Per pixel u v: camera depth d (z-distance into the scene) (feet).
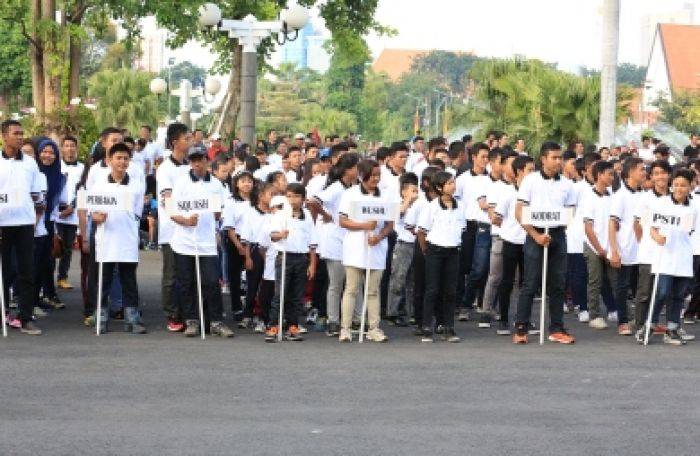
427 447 34.27
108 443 34.32
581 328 61.11
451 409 39.40
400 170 63.41
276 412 38.60
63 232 70.95
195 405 39.55
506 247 57.77
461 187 64.08
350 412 38.73
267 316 57.00
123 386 42.57
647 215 55.98
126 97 271.90
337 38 149.59
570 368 47.67
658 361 49.90
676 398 41.75
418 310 57.77
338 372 45.91
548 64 133.08
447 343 54.80
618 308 59.47
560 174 56.59
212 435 35.35
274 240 54.34
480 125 132.57
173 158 56.29
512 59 132.57
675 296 55.83
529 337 57.31
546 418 38.24
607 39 97.60
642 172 60.08
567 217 55.21
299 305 54.80
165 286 56.54
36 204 55.72
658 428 37.06
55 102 116.06
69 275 79.82
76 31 115.03
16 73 307.78
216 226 58.08
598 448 34.50
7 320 56.85
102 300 56.24
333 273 56.44
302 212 54.65
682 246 55.62
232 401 40.24
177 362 47.67
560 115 126.11
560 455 33.71
